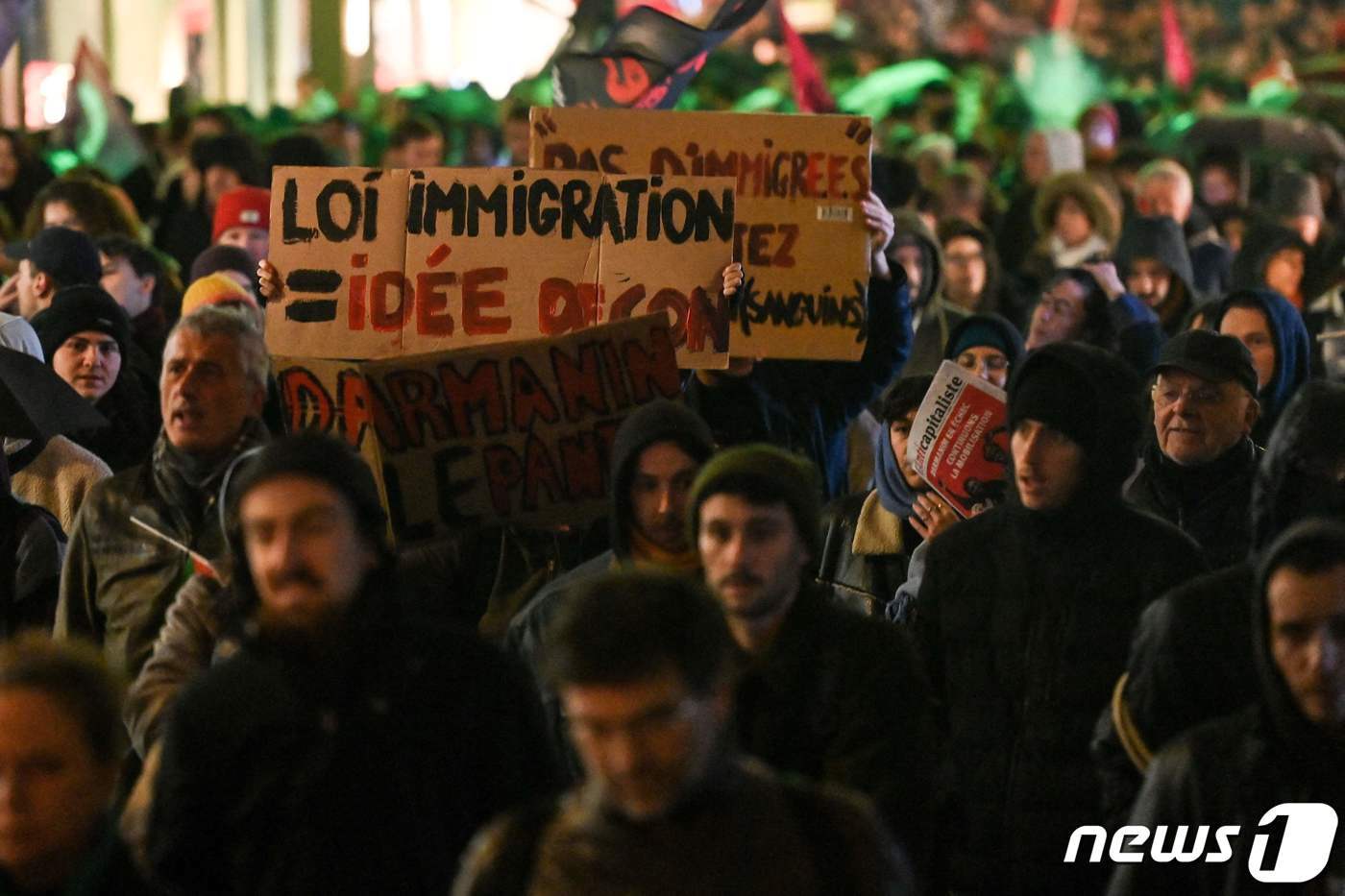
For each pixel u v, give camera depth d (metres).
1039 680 6.68
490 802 5.34
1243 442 8.07
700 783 4.38
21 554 8.03
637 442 6.49
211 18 36.59
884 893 4.49
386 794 5.22
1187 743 5.18
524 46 38.41
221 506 6.75
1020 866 6.62
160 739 5.37
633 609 4.33
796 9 41.84
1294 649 4.94
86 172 17.06
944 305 14.10
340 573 5.27
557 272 8.50
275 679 5.25
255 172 17.45
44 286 11.69
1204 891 5.11
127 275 12.27
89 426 8.98
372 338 8.52
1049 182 16.69
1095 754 6.11
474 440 7.72
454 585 7.69
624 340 7.70
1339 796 5.02
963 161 22.09
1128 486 8.34
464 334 8.49
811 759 5.76
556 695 6.23
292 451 5.31
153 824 5.25
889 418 8.55
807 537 5.76
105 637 7.71
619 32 11.56
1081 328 12.56
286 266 8.55
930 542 7.07
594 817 4.43
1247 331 10.27
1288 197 17.42
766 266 9.18
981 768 6.72
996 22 40.38
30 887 4.78
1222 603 5.86
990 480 8.20
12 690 4.69
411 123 19.73
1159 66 38.34
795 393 9.75
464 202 8.52
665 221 8.48
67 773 4.70
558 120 9.23
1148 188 16.69
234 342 7.61
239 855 5.21
